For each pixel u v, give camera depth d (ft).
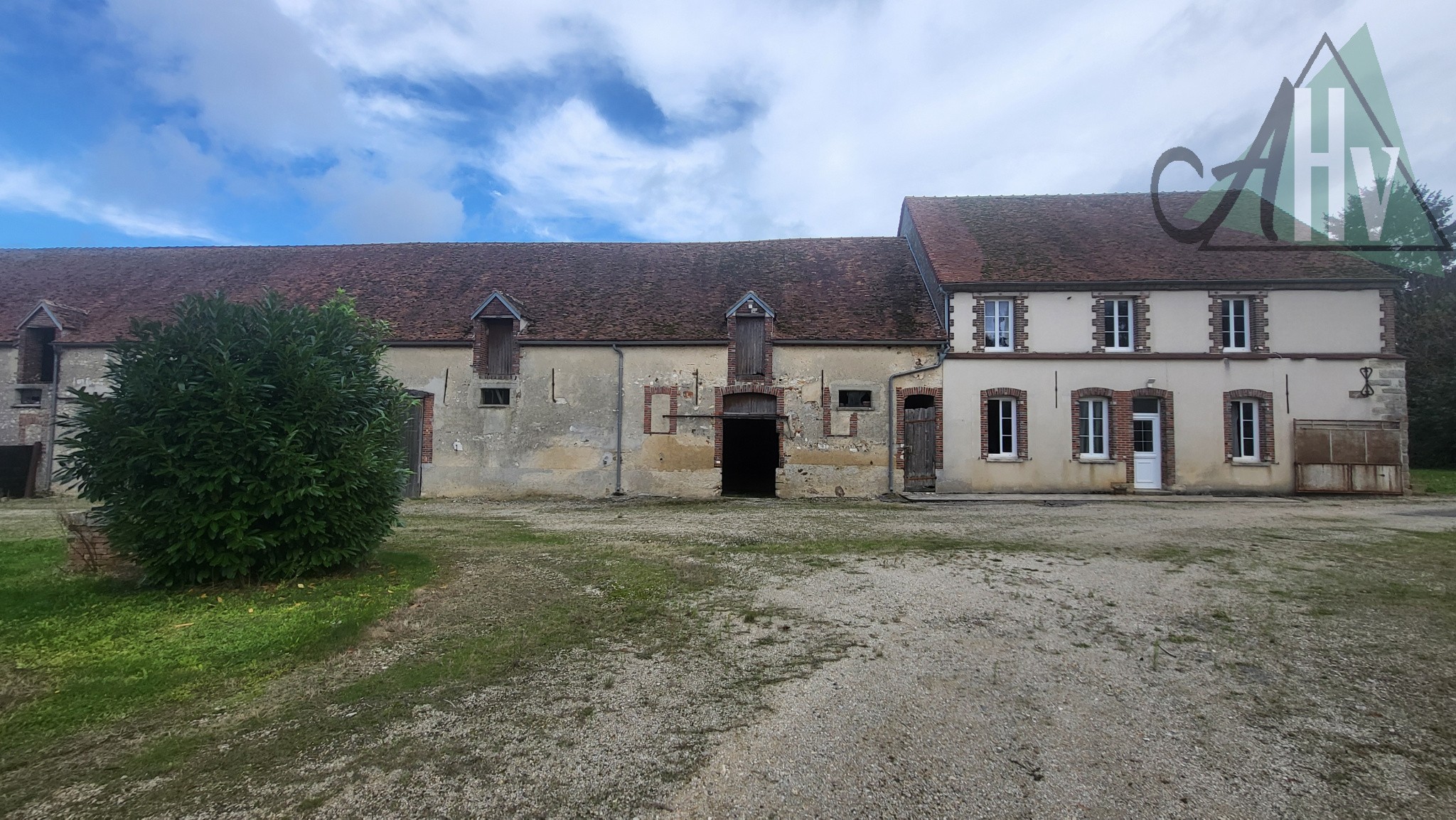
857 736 12.00
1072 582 22.82
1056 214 63.77
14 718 12.25
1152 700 13.57
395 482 24.53
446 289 60.75
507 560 26.61
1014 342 53.21
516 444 54.39
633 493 53.83
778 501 50.52
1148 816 9.68
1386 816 9.75
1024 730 12.26
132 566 22.88
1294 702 13.50
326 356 23.21
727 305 57.06
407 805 9.75
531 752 11.35
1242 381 51.78
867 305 56.39
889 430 53.21
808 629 17.95
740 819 9.51
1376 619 18.58
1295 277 51.60
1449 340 77.56
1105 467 52.21
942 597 20.95
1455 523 35.94
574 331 54.85
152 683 13.85
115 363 21.12
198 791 10.04
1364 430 50.88
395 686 14.03
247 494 20.77
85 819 9.32
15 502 49.88
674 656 15.99
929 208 66.59
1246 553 27.63
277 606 19.24
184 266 66.44
